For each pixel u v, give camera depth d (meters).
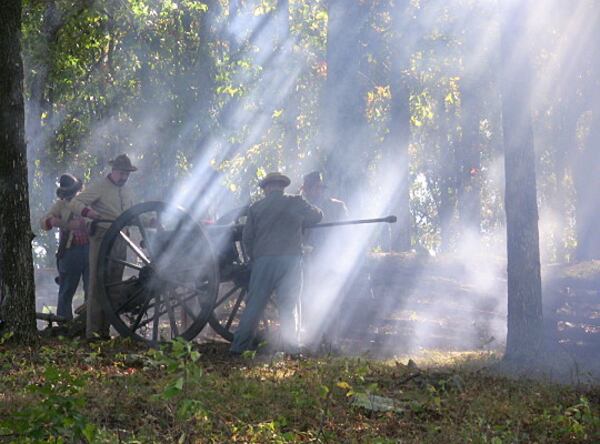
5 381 8.03
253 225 11.30
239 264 11.76
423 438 7.29
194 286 11.16
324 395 7.25
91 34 18.64
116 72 21.38
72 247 13.02
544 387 9.59
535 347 11.51
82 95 21.11
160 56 21.30
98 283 10.69
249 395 7.79
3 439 5.70
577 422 7.84
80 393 7.42
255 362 10.31
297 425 7.43
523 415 8.21
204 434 6.76
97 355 9.84
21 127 10.14
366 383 9.09
